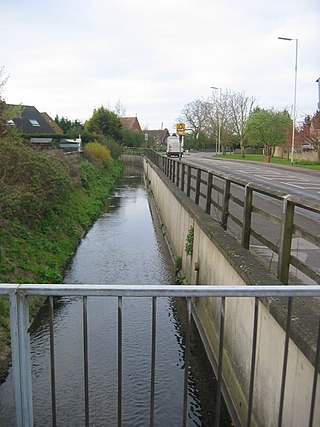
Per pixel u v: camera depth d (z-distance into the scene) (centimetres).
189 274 966
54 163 1581
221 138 6250
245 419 460
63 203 1561
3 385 538
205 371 620
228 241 617
